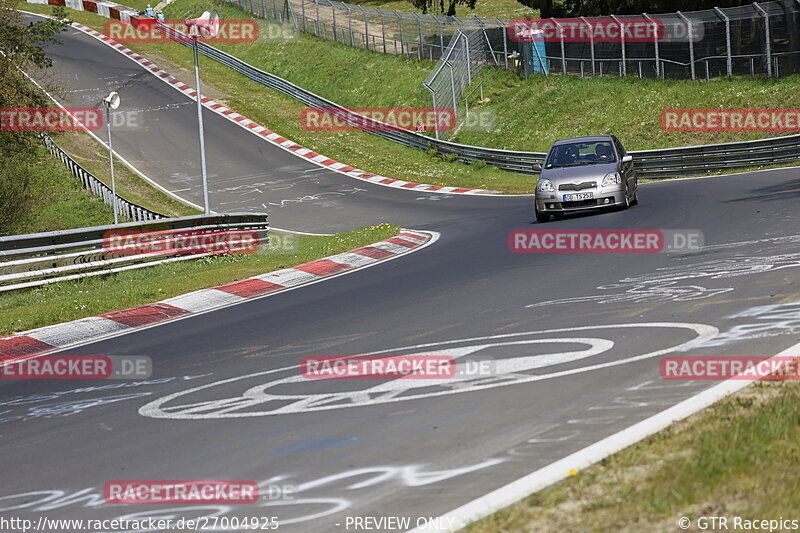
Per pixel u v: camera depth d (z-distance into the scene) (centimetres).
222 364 3192
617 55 16312
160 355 3547
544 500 1527
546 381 2384
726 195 7481
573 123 15162
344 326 3669
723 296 3272
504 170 14012
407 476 1773
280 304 4628
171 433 2308
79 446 2302
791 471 1489
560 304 3538
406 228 8738
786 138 10500
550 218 7294
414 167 15100
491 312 3556
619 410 2056
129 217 11481
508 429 2006
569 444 1858
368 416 2239
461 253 5869
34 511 1817
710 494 1444
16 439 2461
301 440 2102
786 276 3506
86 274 6400
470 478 1722
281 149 17200
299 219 11662
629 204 7056
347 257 6388
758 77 14112
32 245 6131
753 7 13875
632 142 13750
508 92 17288
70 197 14400
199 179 15388
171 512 1723
